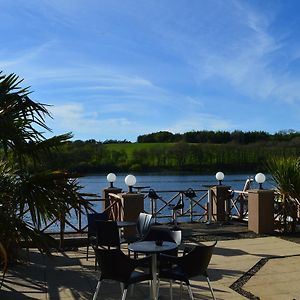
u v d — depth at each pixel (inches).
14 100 173.5
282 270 248.4
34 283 222.7
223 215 447.2
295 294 203.6
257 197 373.7
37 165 187.6
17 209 172.1
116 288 214.5
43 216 175.8
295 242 333.7
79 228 340.8
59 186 179.0
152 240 217.6
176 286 217.3
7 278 231.5
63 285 219.5
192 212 448.5
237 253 293.7
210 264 263.3
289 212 380.5
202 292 206.8
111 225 233.1
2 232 161.6
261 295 202.1
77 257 284.7
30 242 171.9
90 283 223.3
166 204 446.3
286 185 378.0
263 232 372.8
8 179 181.3
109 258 167.0
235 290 210.1
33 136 182.1
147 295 204.1
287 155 428.1
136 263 169.9
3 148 176.4
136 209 343.0
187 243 331.9
